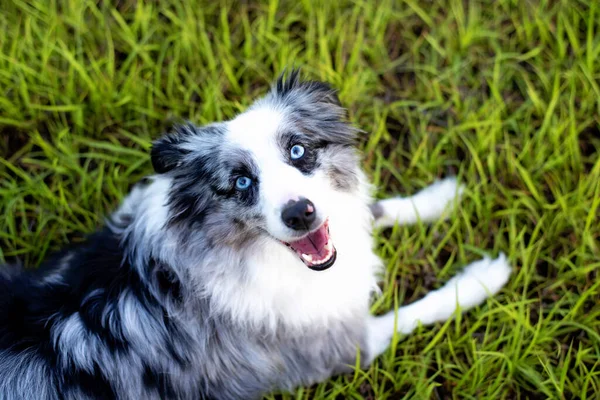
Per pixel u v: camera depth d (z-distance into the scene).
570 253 1.04
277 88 0.89
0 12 1.19
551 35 1.20
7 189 1.09
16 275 0.91
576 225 1.04
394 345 0.96
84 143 1.11
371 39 1.20
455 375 0.99
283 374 0.94
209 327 0.87
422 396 0.94
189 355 0.87
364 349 0.96
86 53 1.18
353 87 1.13
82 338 0.84
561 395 0.93
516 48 1.20
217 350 0.88
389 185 1.12
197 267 0.85
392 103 1.16
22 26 1.19
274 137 0.84
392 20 1.22
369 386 0.99
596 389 0.94
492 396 0.94
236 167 0.83
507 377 0.96
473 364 0.97
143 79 1.16
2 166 1.11
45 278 0.89
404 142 1.15
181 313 0.86
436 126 1.15
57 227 1.07
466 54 1.19
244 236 0.85
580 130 1.11
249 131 0.84
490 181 1.11
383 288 1.05
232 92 1.16
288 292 0.87
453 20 1.23
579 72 1.15
